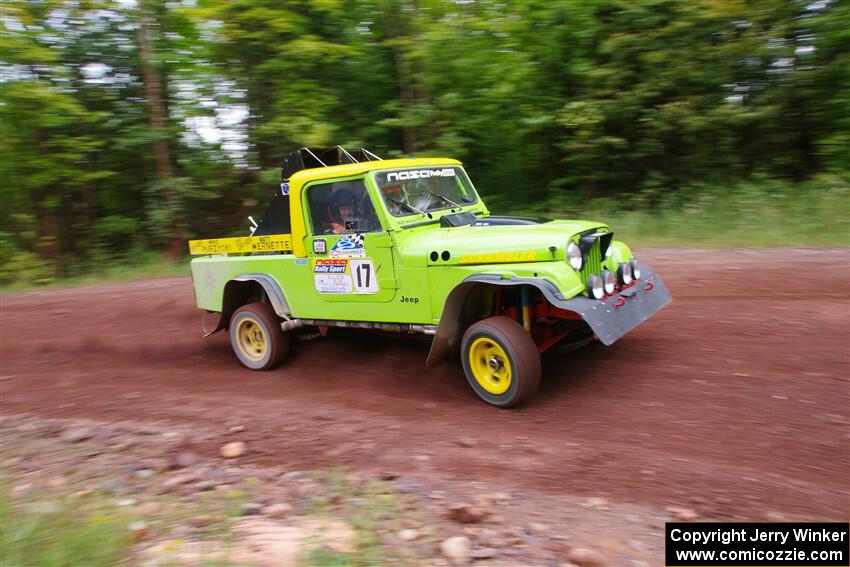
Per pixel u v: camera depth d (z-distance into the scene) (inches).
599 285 197.2
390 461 173.6
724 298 300.4
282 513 148.7
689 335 253.1
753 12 496.4
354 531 137.4
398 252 217.6
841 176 483.8
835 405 183.6
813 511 136.7
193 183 584.1
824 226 417.4
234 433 201.3
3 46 516.7
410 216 227.1
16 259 562.6
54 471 182.5
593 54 547.5
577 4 516.7
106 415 225.6
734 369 215.5
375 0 538.0
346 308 237.0
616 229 482.9
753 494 144.1
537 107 565.3
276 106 575.5
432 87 561.9
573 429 184.5
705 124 517.3
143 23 553.3
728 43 508.1
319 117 565.3
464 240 208.8
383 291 224.2
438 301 211.9
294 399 228.7
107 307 394.6
